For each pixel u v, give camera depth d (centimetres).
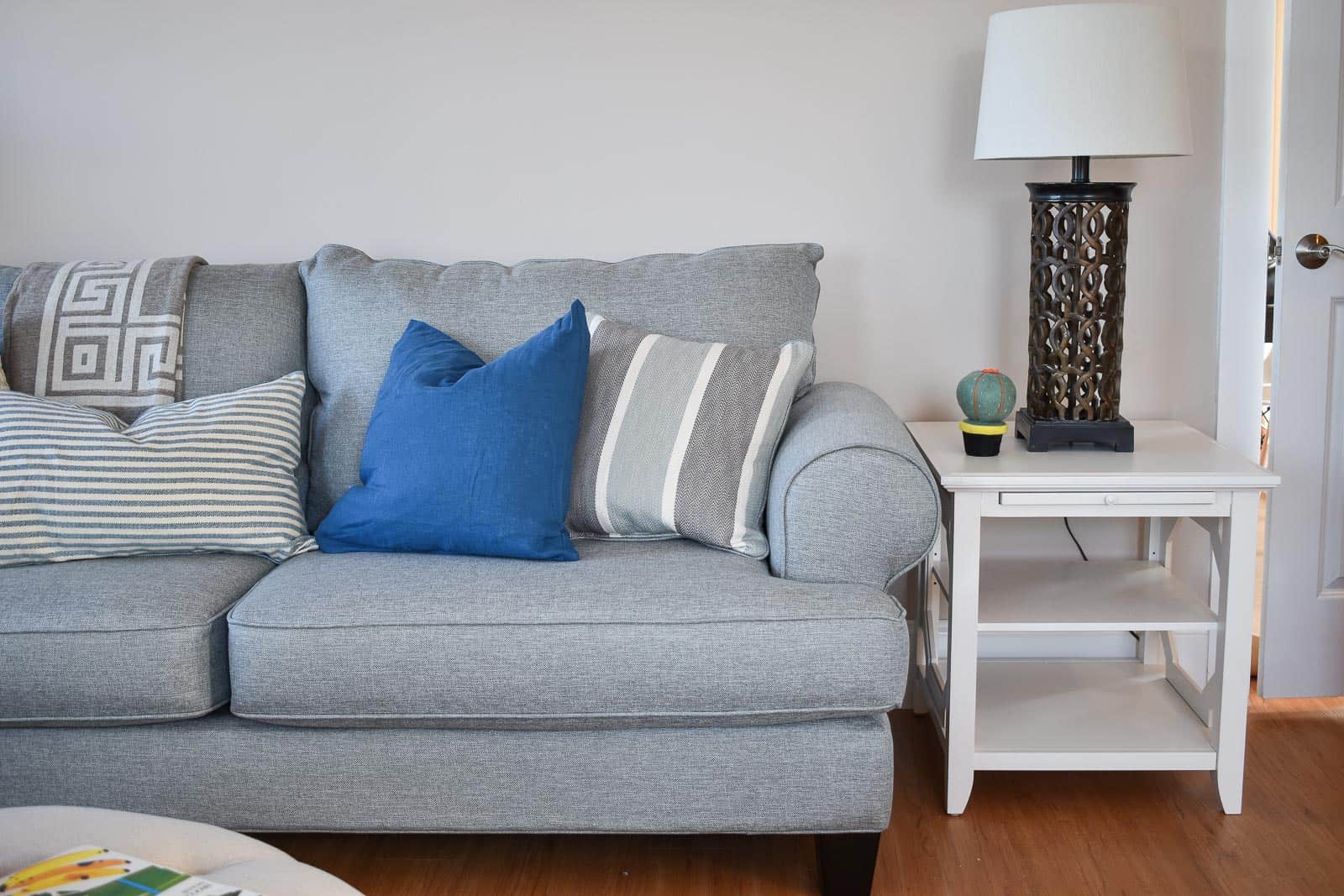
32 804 171
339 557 190
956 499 194
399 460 191
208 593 175
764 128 244
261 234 253
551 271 222
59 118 250
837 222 247
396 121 247
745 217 248
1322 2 223
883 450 174
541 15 243
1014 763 199
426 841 194
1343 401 235
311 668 164
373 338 219
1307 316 232
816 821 168
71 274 223
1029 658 255
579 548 193
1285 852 186
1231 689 195
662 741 168
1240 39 234
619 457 195
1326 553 240
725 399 195
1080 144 196
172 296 220
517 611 165
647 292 218
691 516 189
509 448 187
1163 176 241
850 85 242
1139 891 176
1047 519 252
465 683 163
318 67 246
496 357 216
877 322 250
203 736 170
